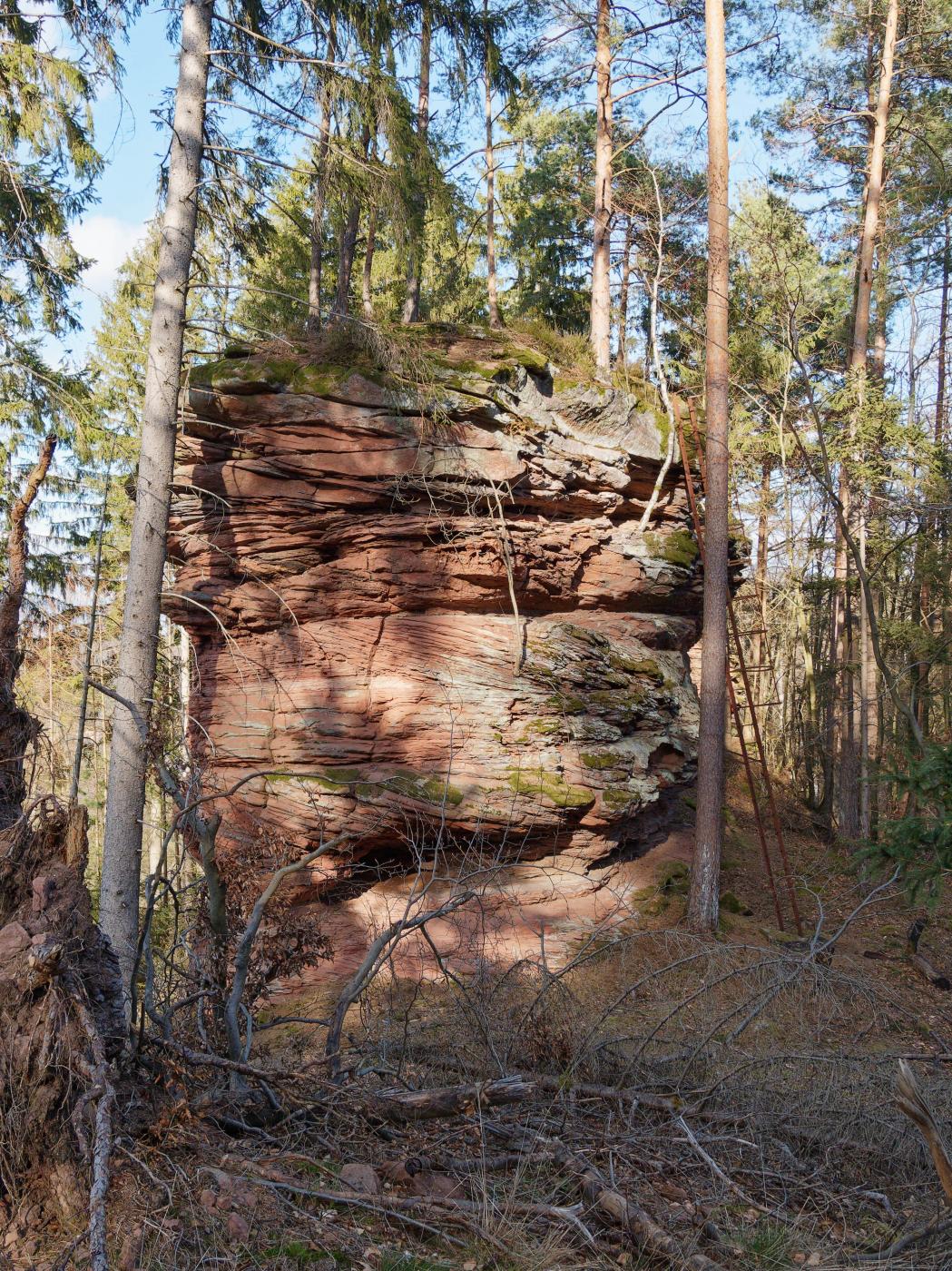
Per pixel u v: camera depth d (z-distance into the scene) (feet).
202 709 51.11
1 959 13.83
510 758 48.80
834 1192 17.10
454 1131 16.79
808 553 88.12
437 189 46.26
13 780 16.96
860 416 66.13
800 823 78.38
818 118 73.67
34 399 52.80
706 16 53.83
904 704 50.60
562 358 59.21
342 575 49.65
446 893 46.65
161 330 41.16
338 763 48.55
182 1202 13.24
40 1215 12.79
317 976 41.45
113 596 83.35
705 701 50.08
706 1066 21.57
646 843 57.72
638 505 56.54
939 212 76.02
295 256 76.84
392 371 48.01
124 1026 15.17
